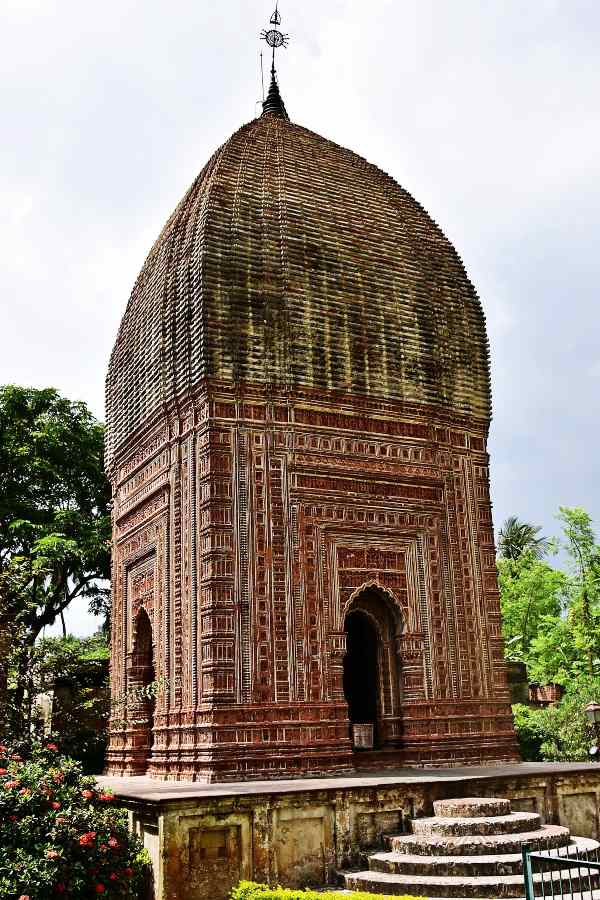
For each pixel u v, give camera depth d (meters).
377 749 16.56
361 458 16.70
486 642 17.38
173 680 15.55
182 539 15.97
